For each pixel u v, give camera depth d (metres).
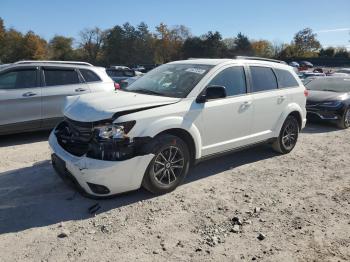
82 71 8.39
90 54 104.38
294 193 5.14
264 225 4.18
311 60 85.06
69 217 4.25
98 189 4.40
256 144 6.32
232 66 5.86
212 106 5.32
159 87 5.49
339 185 5.52
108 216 4.29
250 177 5.73
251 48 103.69
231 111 5.62
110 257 3.50
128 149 4.41
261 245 3.76
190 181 5.47
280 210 4.58
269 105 6.34
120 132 4.36
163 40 102.81
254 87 6.16
